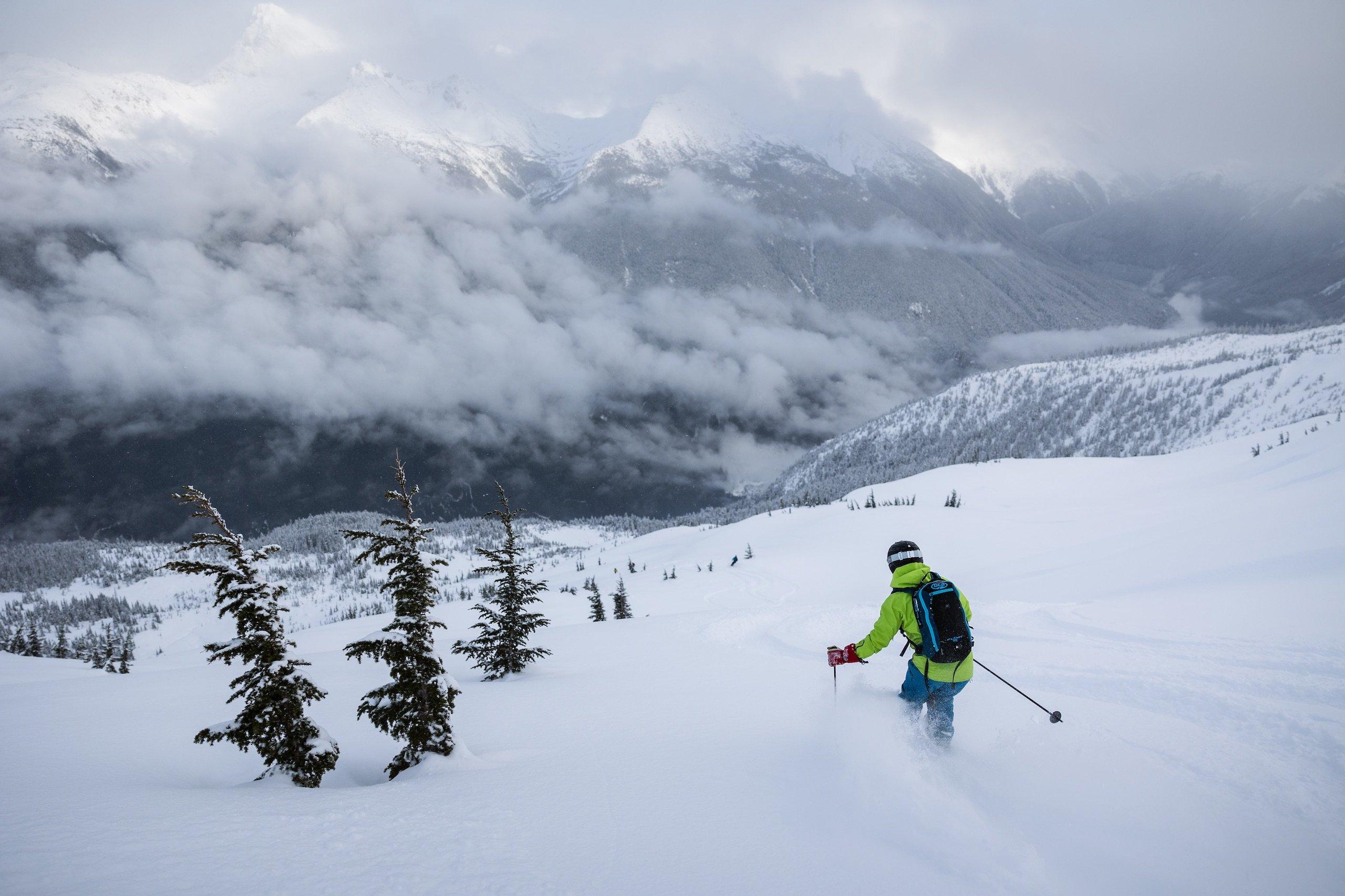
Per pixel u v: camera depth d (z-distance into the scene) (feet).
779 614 70.79
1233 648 31.09
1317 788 14.90
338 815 14.57
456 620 163.94
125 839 12.72
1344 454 190.49
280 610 23.80
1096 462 447.83
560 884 10.85
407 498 25.76
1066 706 23.24
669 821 13.96
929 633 17.92
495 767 20.72
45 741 28.89
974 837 12.83
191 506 22.95
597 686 37.22
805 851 12.32
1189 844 12.41
